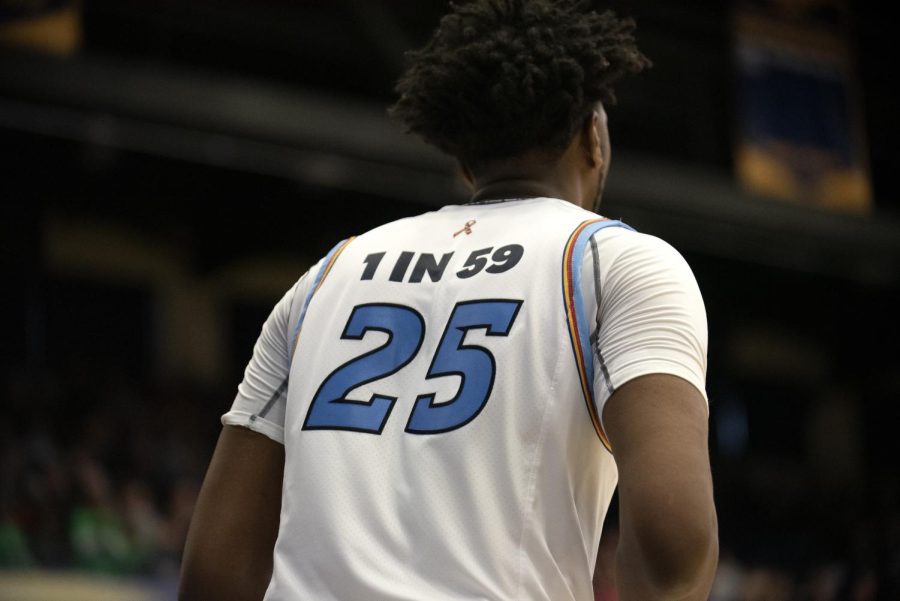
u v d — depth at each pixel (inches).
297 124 503.8
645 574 65.3
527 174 83.8
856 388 860.0
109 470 550.6
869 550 660.7
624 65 83.9
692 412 68.6
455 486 70.3
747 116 541.0
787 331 854.5
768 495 773.3
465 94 82.8
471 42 83.0
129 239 675.4
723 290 753.6
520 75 80.7
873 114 790.5
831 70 567.5
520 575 68.5
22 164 574.2
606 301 72.9
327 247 674.8
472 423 71.2
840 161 560.4
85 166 568.4
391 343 76.4
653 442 67.1
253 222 652.7
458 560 68.3
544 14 83.1
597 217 78.1
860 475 845.2
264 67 690.8
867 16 761.0
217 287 705.6
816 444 847.7
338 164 526.6
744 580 642.2
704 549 64.8
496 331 73.4
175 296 688.4
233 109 489.4
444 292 76.6
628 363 69.8
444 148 87.0
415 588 68.2
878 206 796.0
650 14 675.4
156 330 677.3
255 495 80.1
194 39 666.8
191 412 629.6
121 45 641.0
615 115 738.2
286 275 730.2
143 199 630.5
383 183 542.3
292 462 75.8
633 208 580.4
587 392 71.7
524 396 71.5
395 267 79.7
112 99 463.8
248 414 81.3
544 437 70.9
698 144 705.0
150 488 554.6
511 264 75.9
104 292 665.0
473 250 78.3
